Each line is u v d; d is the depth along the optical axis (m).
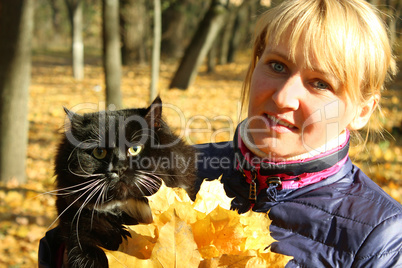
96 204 1.99
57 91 17.66
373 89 1.73
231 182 1.93
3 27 7.03
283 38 1.72
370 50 1.68
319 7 1.69
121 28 27.61
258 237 1.42
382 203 1.62
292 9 1.73
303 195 1.73
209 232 1.36
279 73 1.75
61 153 2.29
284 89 1.67
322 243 1.58
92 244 1.86
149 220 1.92
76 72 22.16
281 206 1.71
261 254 1.32
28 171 7.89
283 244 1.60
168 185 2.08
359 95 1.71
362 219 1.57
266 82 1.75
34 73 24.36
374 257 1.49
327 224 1.60
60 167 2.24
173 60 28.64
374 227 1.54
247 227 1.41
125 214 2.01
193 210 1.38
